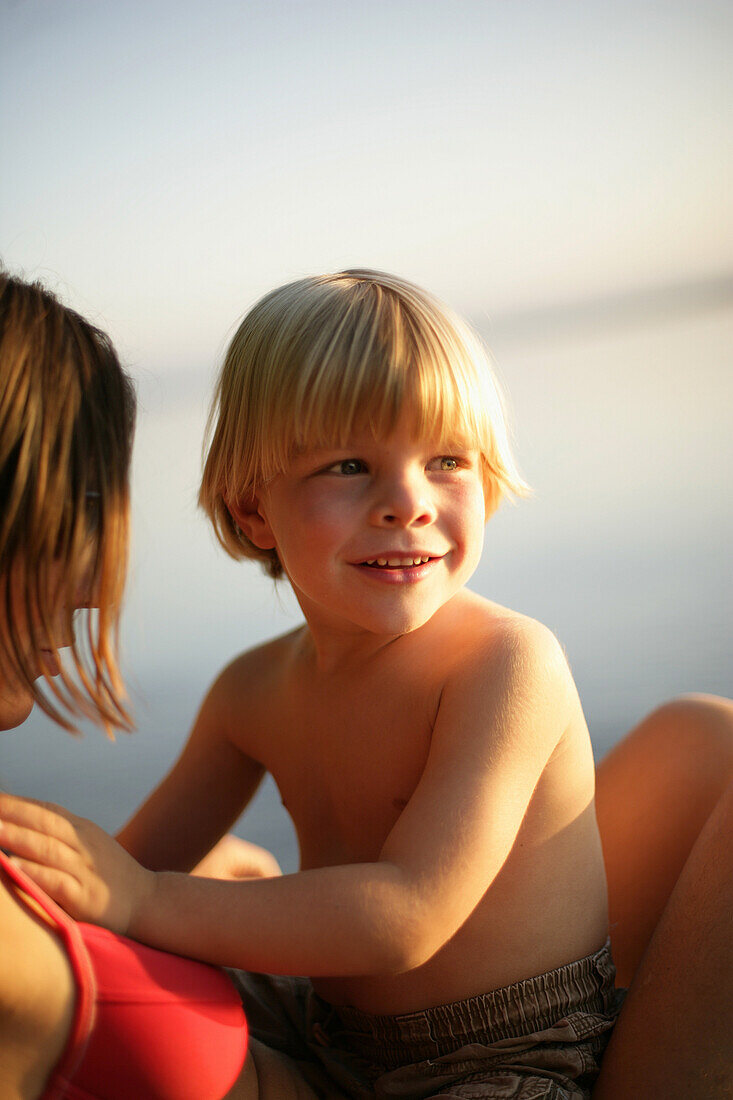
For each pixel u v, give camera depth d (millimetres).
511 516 3148
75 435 720
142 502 3477
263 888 809
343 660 992
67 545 715
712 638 2098
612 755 1154
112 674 769
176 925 790
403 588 908
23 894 696
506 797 850
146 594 2830
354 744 979
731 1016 795
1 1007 657
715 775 1059
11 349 699
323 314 936
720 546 2689
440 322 952
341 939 788
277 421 929
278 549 980
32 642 714
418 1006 914
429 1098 879
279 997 1041
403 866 815
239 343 1009
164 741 1929
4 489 688
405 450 904
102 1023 697
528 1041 887
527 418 4141
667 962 847
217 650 2369
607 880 1084
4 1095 676
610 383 4562
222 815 1120
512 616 952
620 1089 845
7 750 1964
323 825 1028
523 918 916
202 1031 739
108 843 798
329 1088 951
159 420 4375
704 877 849
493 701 873
